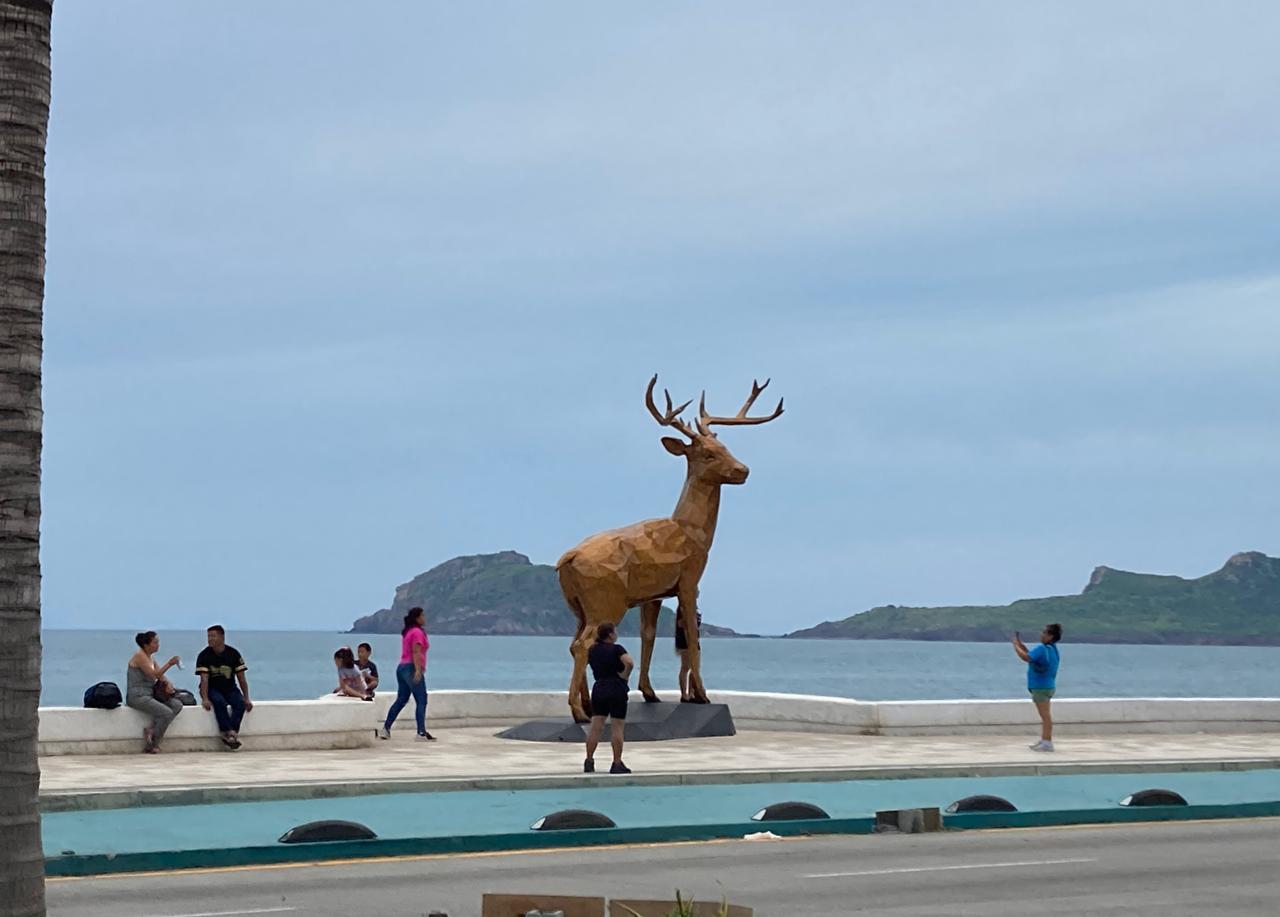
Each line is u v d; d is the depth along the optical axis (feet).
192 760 68.95
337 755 73.10
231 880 43.09
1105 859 48.11
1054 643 81.56
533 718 93.91
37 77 22.36
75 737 70.08
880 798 64.54
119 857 44.70
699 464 86.22
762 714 93.15
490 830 53.16
